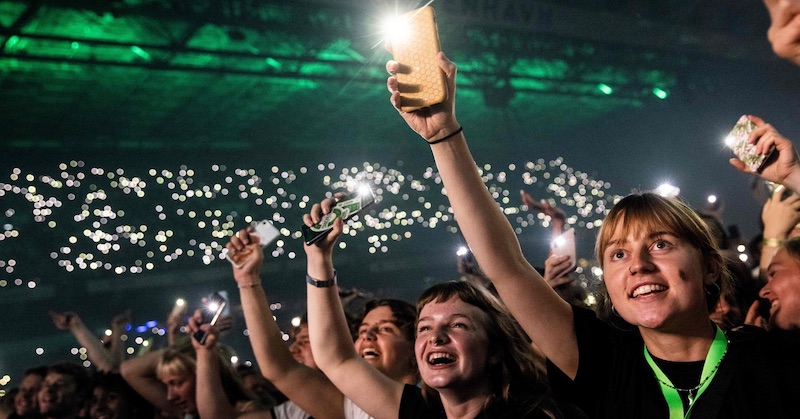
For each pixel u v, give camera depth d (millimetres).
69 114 18266
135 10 11953
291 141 23641
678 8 16250
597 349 1862
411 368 2951
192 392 4082
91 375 4949
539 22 15281
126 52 14297
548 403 2102
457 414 2201
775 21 1250
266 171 23422
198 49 13914
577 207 24969
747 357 1651
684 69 18938
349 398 2541
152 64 14391
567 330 1915
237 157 22969
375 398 2467
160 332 18234
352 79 17125
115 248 19234
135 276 19938
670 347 1706
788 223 2879
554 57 17422
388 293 22859
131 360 4605
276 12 13383
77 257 19422
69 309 19078
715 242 1750
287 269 22125
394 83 1803
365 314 3070
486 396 2180
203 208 21797
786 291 2254
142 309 19953
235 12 12977
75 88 16500
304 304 19906
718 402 1620
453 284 2301
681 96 19203
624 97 21281
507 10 14578
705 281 1750
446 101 1853
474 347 2152
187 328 3648
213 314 3637
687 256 1684
